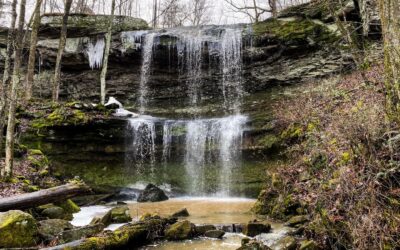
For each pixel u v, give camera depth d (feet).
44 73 61.67
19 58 31.94
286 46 52.65
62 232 21.74
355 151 18.13
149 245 22.50
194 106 59.47
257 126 43.24
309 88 46.37
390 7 17.52
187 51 59.31
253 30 55.62
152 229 23.58
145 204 37.58
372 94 25.53
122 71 62.08
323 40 49.49
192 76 60.39
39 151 40.75
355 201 16.78
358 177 17.10
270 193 30.45
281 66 53.78
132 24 64.49
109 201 40.81
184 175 46.19
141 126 47.52
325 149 23.85
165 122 48.44
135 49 59.88
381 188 16.14
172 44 58.95
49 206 28.76
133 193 42.80
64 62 61.26
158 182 46.44
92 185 42.96
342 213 17.52
